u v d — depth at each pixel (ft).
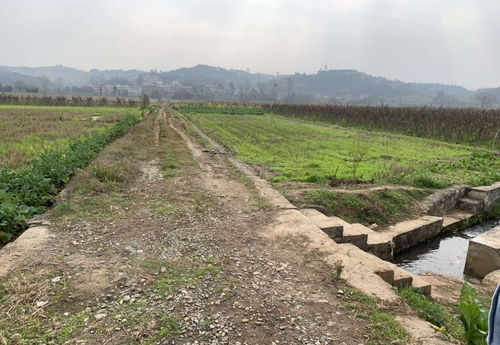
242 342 11.98
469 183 42.78
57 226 21.62
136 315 13.07
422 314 14.66
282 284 16.14
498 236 26.61
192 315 13.26
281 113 170.81
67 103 213.87
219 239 21.01
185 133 80.33
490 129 76.48
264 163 48.67
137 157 47.03
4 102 200.13
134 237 20.53
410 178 41.88
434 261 28.66
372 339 12.48
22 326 12.22
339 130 99.25
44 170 31.68
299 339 12.33
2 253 17.57
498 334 4.84
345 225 27.25
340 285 16.25
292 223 23.90
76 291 14.49
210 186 33.14
